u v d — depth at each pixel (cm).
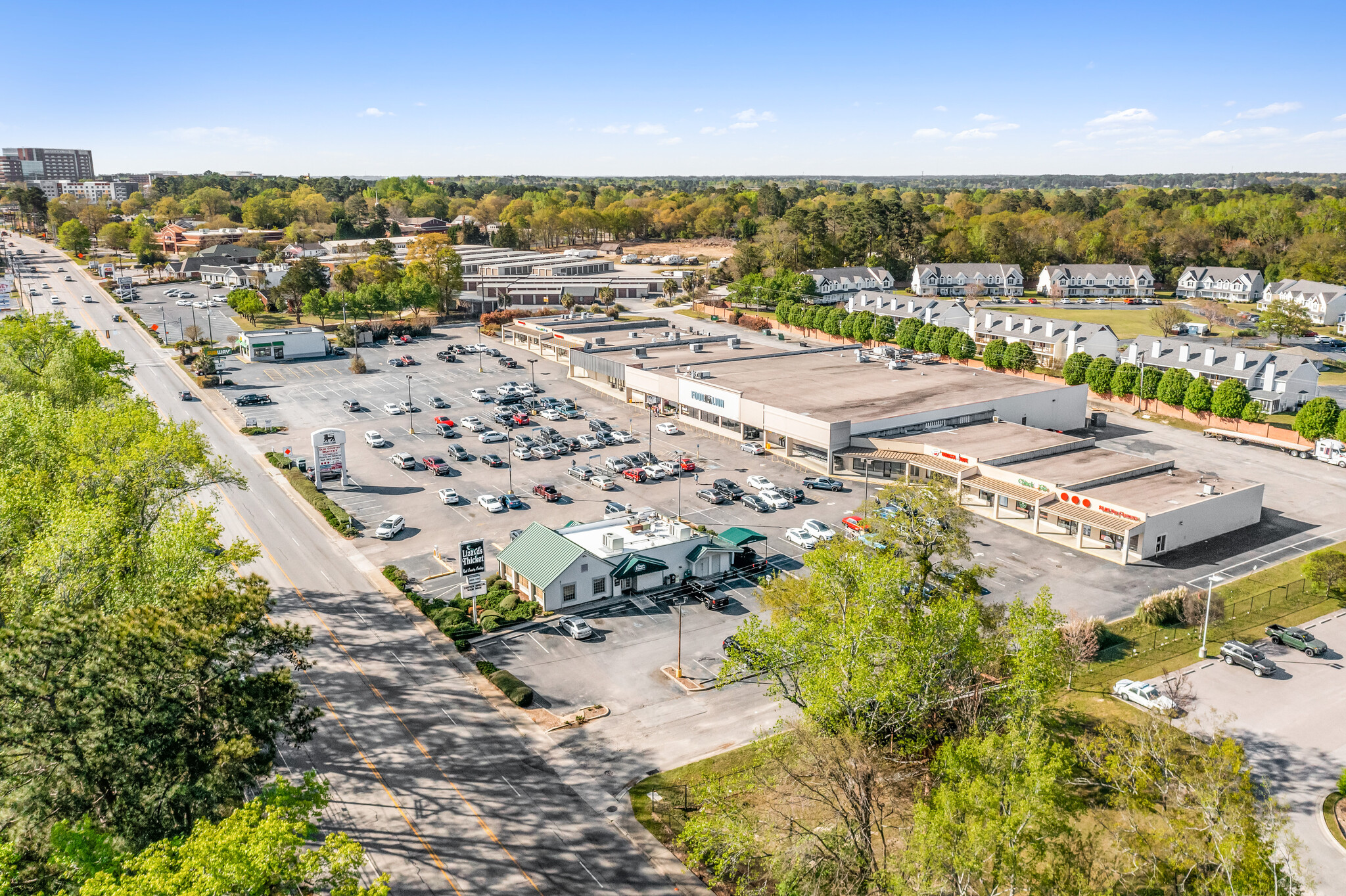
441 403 14938
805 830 4562
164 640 4253
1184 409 14112
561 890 4788
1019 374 16712
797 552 9162
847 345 19400
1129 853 4325
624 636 7531
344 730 6144
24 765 3962
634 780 5697
